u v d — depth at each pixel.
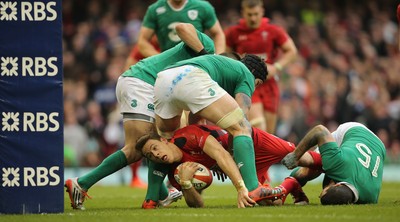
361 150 24.72
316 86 62.75
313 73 63.69
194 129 24.00
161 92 24.05
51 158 22.06
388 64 70.12
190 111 24.25
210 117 23.39
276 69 39.53
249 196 23.17
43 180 22.05
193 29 26.12
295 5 73.50
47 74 21.95
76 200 24.77
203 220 20.28
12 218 20.84
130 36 65.44
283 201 24.28
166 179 34.84
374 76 66.75
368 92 63.97
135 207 26.00
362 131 25.56
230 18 68.62
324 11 75.56
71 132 53.59
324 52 68.12
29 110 21.89
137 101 25.50
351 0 76.69
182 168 23.89
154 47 37.44
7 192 21.88
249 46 40.16
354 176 24.00
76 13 70.12
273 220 20.14
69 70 62.16
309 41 68.88
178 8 33.00
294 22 70.62
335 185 23.95
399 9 31.22
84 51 63.22
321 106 61.44
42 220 20.47
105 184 47.25
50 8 21.94
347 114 61.69
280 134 56.25
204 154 24.12
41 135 22.00
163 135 24.91
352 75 65.44
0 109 21.80
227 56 25.91
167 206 25.50
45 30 21.92
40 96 21.95
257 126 39.12
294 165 24.53
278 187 23.83
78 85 59.06
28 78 21.88
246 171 23.27
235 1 73.88
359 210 22.23
